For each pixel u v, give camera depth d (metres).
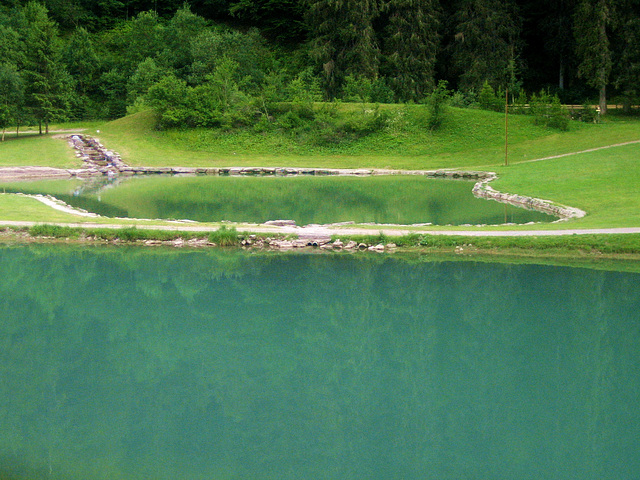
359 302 14.74
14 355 11.63
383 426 8.99
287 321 13.55
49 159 46.94
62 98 56.09
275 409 9.52
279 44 86.94
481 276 16.55
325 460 8.00
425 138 51.09
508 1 65.88
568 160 38.75
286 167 45.94
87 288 16.05
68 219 24.12
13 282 16.53
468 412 9.29
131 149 50.94
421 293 15.23
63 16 88.38
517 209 27.20
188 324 13.44
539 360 11.19
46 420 9.06
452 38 69.56
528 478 7.54
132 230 21.61
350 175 43.62
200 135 53.78
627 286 15.40
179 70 70.88
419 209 27.81
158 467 7.84
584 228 20.48
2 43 60.50
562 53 66.69
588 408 9.31
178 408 9.50
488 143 48.97
